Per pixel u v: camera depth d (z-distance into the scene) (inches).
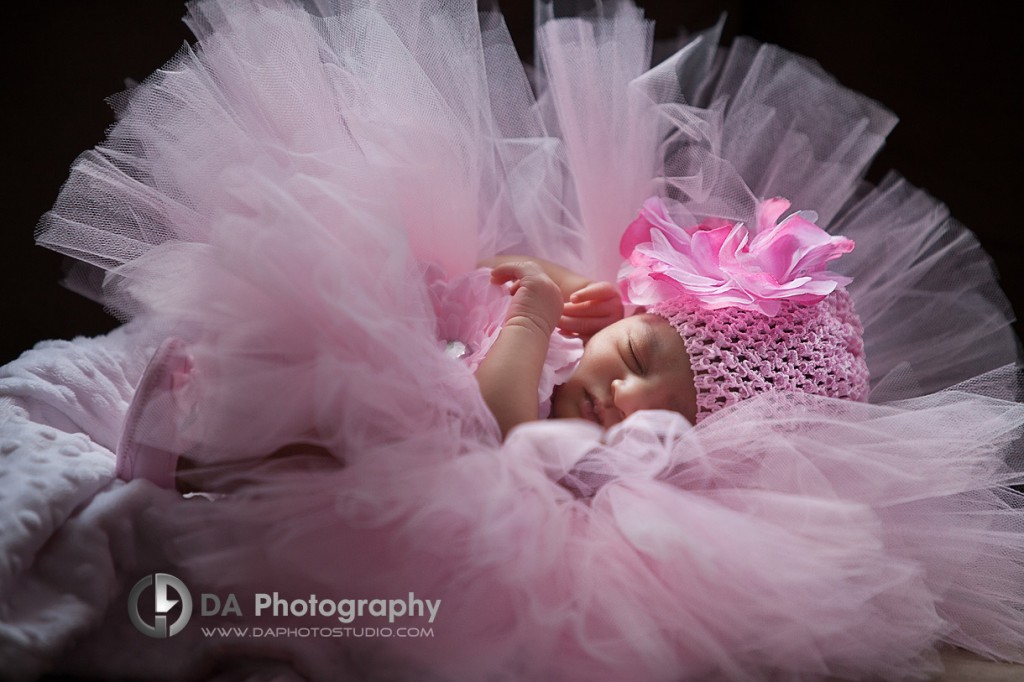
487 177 55.8
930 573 45.2
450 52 52.3
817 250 47.9
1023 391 51.6
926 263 56.1
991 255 59.1
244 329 39.8
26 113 53.9
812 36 64.5
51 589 37.3
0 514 37.1
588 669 38.4
